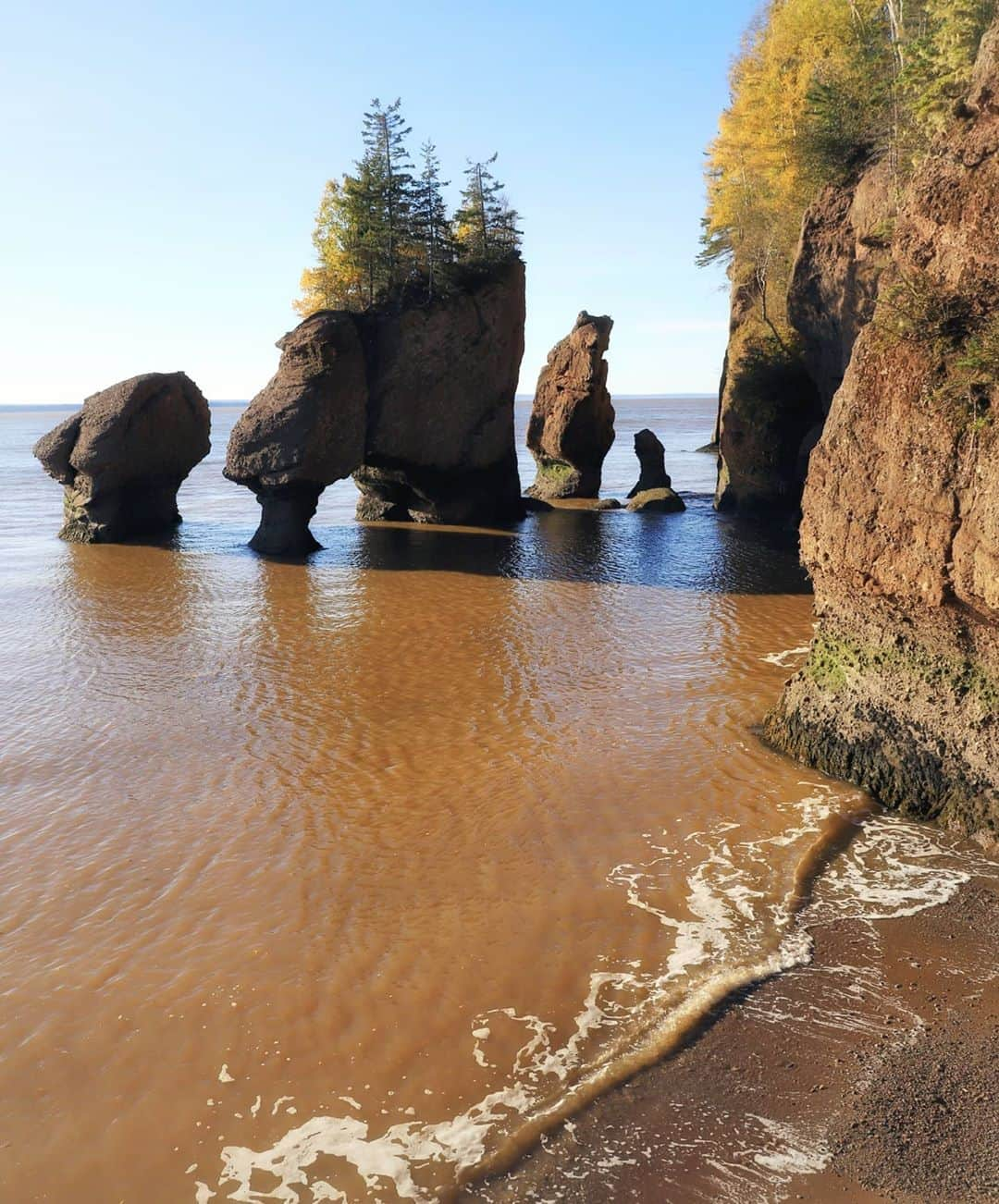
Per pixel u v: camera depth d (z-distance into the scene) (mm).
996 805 12445
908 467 13016
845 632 14625
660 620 25422
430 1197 7344
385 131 41094
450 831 13336
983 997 9438
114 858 12773
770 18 54781
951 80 24016
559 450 55188
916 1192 7219
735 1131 7879
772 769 15070
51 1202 7367
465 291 42188
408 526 44625
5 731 17781
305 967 10250
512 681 20328
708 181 58250
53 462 40750
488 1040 9055
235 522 47219
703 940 10555
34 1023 9438
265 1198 7359
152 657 22750
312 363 37031
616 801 14109
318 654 22859
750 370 45031
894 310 13609
